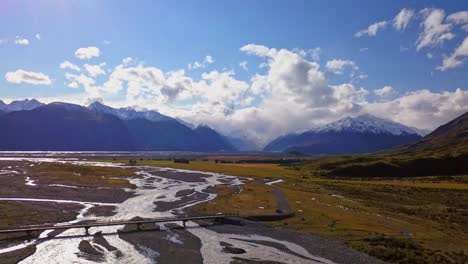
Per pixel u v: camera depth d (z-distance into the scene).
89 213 82.44
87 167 177.75
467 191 135.38
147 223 74.12
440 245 65.00
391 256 55.78
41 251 54.94
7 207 83.44
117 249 57.31
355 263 53.28
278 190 125.69
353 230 72.19
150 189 122.19
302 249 59.44
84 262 51.00
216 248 59.44
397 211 98.31
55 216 77.62
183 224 74.19
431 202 115.69
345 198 116.56
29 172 157.38
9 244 57.56
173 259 53.56
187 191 119.75
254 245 61.41
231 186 134.12
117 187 123.19
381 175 190.75
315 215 84.81
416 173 194.12
